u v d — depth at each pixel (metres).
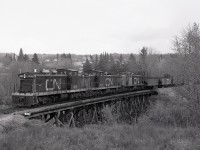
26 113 18.55
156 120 26.86
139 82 57.44
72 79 31.44
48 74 26.55
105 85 41.19
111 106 35.16
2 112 19.41
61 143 11.98
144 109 48.72
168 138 13.57
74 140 12.84
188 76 24.09
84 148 11.45
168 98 41.38
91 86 36.81
